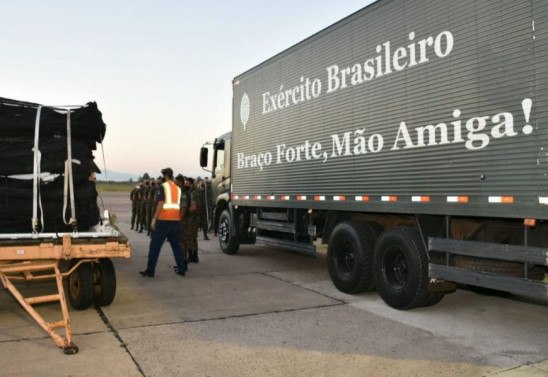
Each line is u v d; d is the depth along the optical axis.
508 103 4.65
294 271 8.93
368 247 6.73
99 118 6.33
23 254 5.29
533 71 4.43
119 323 5.52
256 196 9.65
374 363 4.33
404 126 5.89
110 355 4.49
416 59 5.74
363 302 6.57
